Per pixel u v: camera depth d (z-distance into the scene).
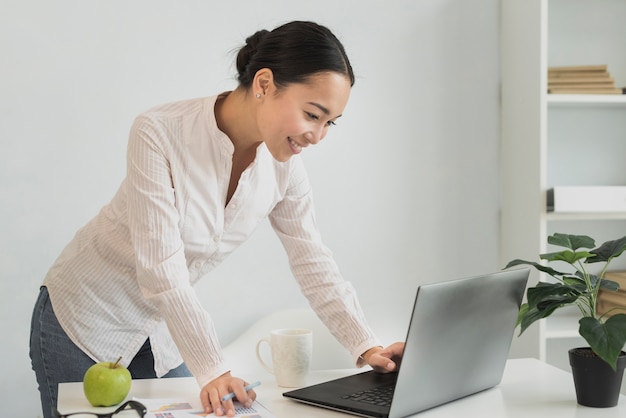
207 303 2.71
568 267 2.96
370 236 2.85
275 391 1.58
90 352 1.75
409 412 1.39
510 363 1.85
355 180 2.83
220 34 2.69
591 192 2.64
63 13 2.54
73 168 2.57
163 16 2.63
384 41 2.84
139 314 1.77
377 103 2.84
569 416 1.41
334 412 1.42
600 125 3.03
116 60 2.59
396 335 2.88
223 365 1.47
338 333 1.74
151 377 1.86
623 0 3.01
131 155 1.56
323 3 2.78
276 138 1.51
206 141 1.61
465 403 1.50
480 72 2.93
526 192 2.78
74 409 1.41
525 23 2.75
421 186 2.89
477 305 1.46
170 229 1.53
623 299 2.67
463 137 2.93
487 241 2.96
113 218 1.74
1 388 2.54
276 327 2.57
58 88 2.55
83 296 1.74
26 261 2.54
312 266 1.78
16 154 2.53
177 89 2.65
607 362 1.41
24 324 2.54
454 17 2.90
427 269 2.91
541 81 2.66
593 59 3.00
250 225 1.75
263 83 1.51
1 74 2.50
